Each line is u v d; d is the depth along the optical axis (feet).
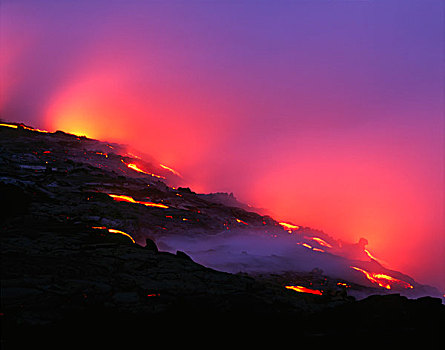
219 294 15.94
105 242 22.43
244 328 13.48
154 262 19.56
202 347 12.48
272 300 16.21
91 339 11.95
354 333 13.69
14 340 11.05
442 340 13.89
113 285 15.71
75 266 17.34
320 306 16.28
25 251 18.67
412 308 15.16
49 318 12.35
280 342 13.15
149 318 13.34
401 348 13.48
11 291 13.76
